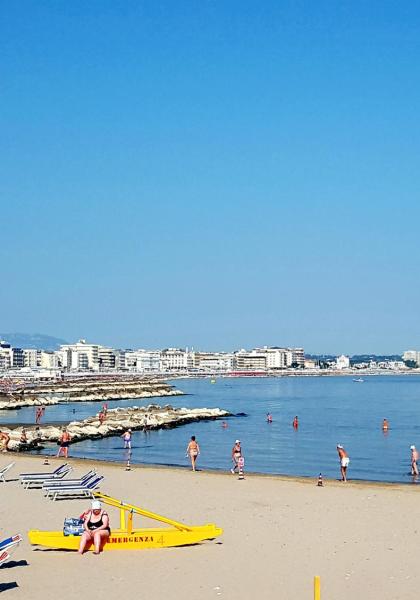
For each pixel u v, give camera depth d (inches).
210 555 1000.2
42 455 2423.7
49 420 4623.5
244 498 1457.9
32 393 7657.5
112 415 4298.7
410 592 858.1
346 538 1104.2
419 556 1003.3
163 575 911.0
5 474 1822.1
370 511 1318.9
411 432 3693.4
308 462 2482.8
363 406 6107.3
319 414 5113.2
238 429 3902.6
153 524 1178.6
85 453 2721.5
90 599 826.2
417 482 1973.4
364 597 842.8
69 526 1024.2
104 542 1014.4
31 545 1032.8
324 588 872.3
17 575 903.7
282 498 1461.6
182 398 7795.3
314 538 1103.0
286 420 4554.6
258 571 933.2
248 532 1138.7
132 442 3176.7
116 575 908.0
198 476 1811.0
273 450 2883.9
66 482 1521.9
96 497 1396.4
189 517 1258.6
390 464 2428.6
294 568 947.3
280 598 836.6
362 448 2952.8
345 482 1747.0
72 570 924.6
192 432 3708.2
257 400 7239.2
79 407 6141.7
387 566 957.2
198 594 846.5
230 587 871.7
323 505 1379.2
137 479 1736.0
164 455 2682.1
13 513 1277.1
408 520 1237.7
